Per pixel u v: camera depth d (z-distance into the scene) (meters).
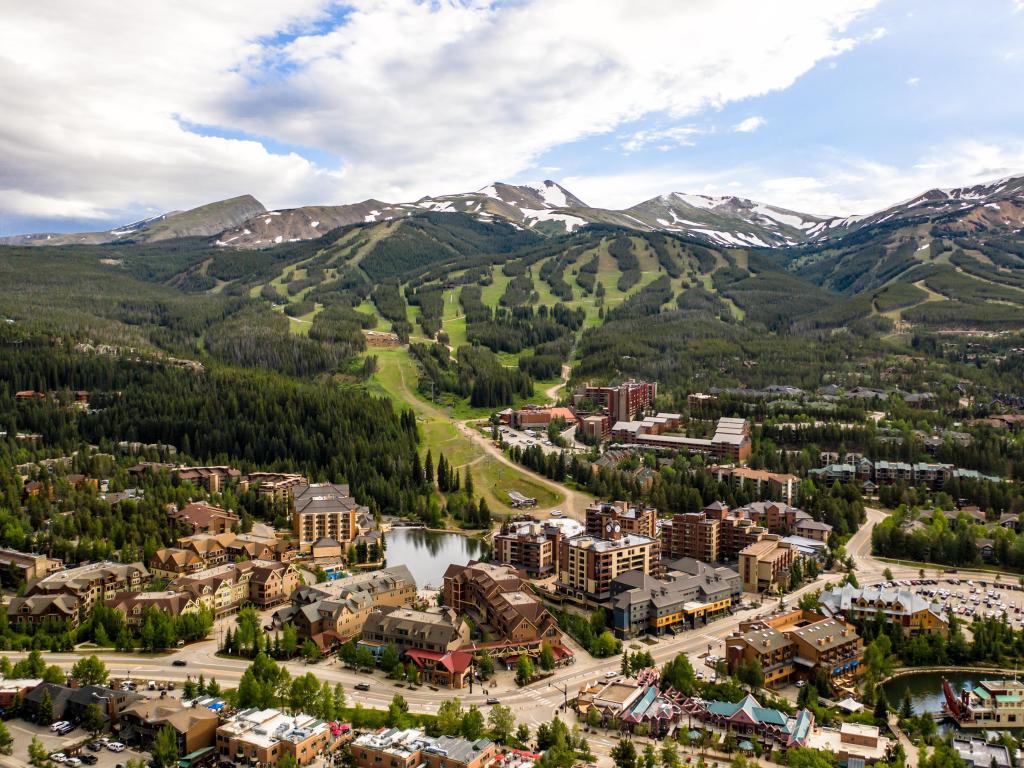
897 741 185.25
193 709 186.25
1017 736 196.88
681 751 185.12
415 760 172.38
